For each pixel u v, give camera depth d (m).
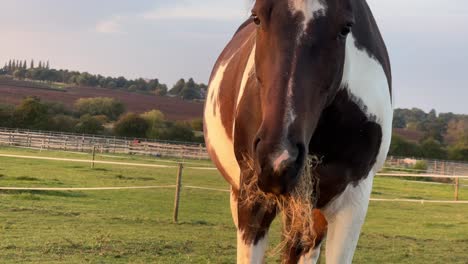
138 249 6.55
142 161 28.08
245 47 3.18
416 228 11.03
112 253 6.22
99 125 50.09
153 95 109.56
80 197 12.34
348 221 2.84
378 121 2.82
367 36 2.90
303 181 2.29
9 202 10.37
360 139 2.75
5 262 5.52
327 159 2.71
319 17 2.12
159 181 18.31
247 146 2.69
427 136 55.66
